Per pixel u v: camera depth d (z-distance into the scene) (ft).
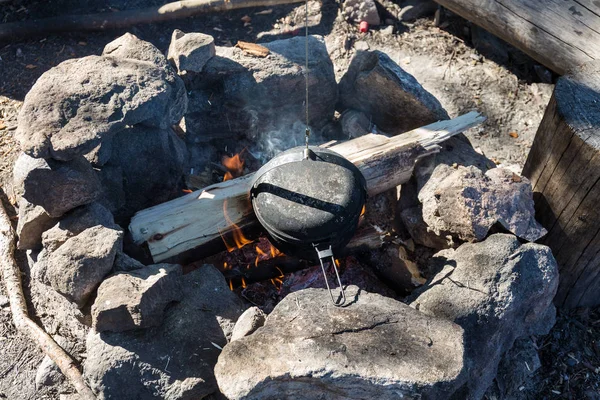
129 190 4.65
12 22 6.02
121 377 3.85
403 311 3.85
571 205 4.33
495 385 4.33
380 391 3.62
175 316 4.01
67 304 4.34
